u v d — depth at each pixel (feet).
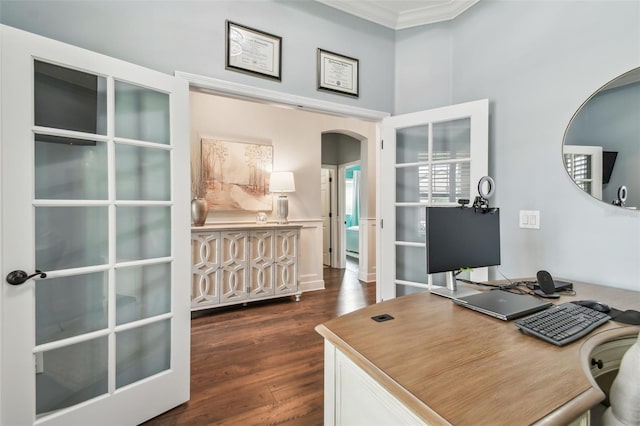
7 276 4.09
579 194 5.54
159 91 5.55
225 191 12.45
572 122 5.61
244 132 12.98
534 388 2.22
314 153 14.64
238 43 6.48
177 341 5.76
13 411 4.15
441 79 8.13
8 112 4.10
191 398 6.03
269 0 6.86
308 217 14.44
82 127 4.82
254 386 6.44
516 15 6.55
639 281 4.82
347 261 22.62
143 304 5.50
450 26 8.04
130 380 5.34
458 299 4.20
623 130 4.99
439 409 1.99
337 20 7.77
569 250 5.68
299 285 12.63
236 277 11.23
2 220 4.06
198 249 10.55
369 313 3.84
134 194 5.41
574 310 3.68
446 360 2.63
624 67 4.96
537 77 6.17
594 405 2.07
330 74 7.65
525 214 6.41
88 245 4.93
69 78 4.71
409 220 8.36
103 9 5.24
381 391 2.54
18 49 4.18
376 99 8.37
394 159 8.31
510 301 4.09
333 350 3.23
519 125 6.53
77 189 4.83
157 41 5.69
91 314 4.94
